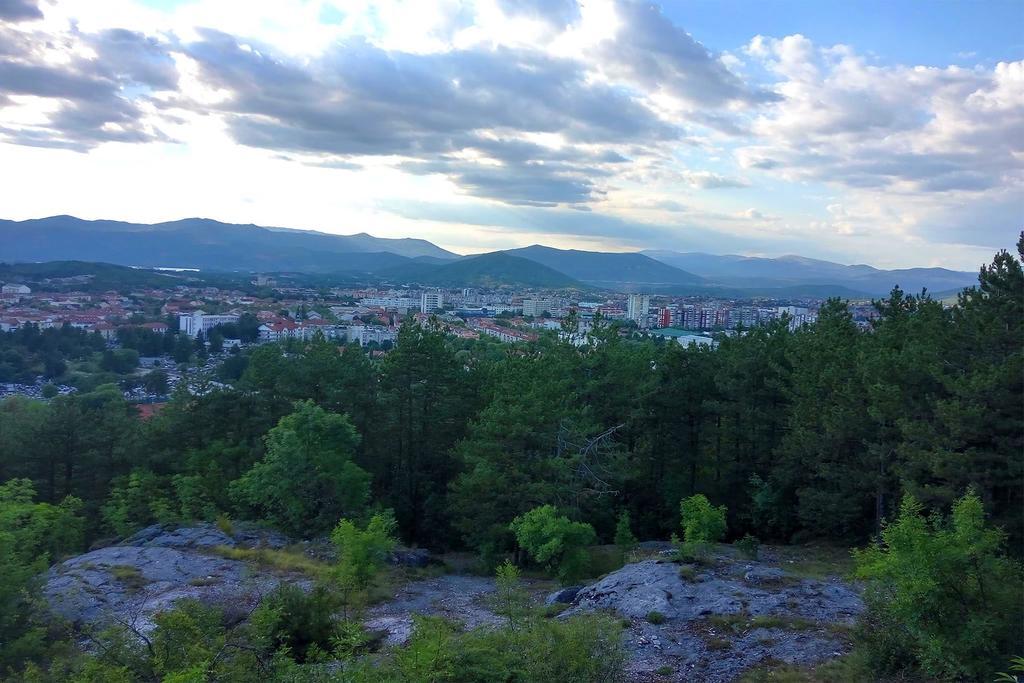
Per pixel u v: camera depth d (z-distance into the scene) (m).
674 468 31.25
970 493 10.21
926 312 22.66
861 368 21.59
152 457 31.64
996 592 9.23
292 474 24.41
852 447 23.53
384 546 17.38
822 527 25.53
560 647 9.56
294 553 20.95
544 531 19.02
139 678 8.37
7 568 12.02
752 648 11.71
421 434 31.34
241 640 9.63
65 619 12.82
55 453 31.98
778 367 27.00
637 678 10.76
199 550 20.44
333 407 31.45
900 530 9.84
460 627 13.21
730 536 29.72
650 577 15.57
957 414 17.34
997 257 19.00
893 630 10.32
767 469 28.72
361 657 9.43
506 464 25.30
